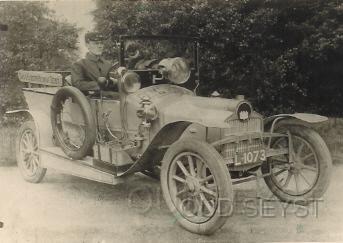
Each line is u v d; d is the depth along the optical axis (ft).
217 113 10.19
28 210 11.76
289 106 15.65
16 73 18.90
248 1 15.16
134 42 12.34
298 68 15.49
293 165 11.76
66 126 13.30
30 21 18.53
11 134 17.35
